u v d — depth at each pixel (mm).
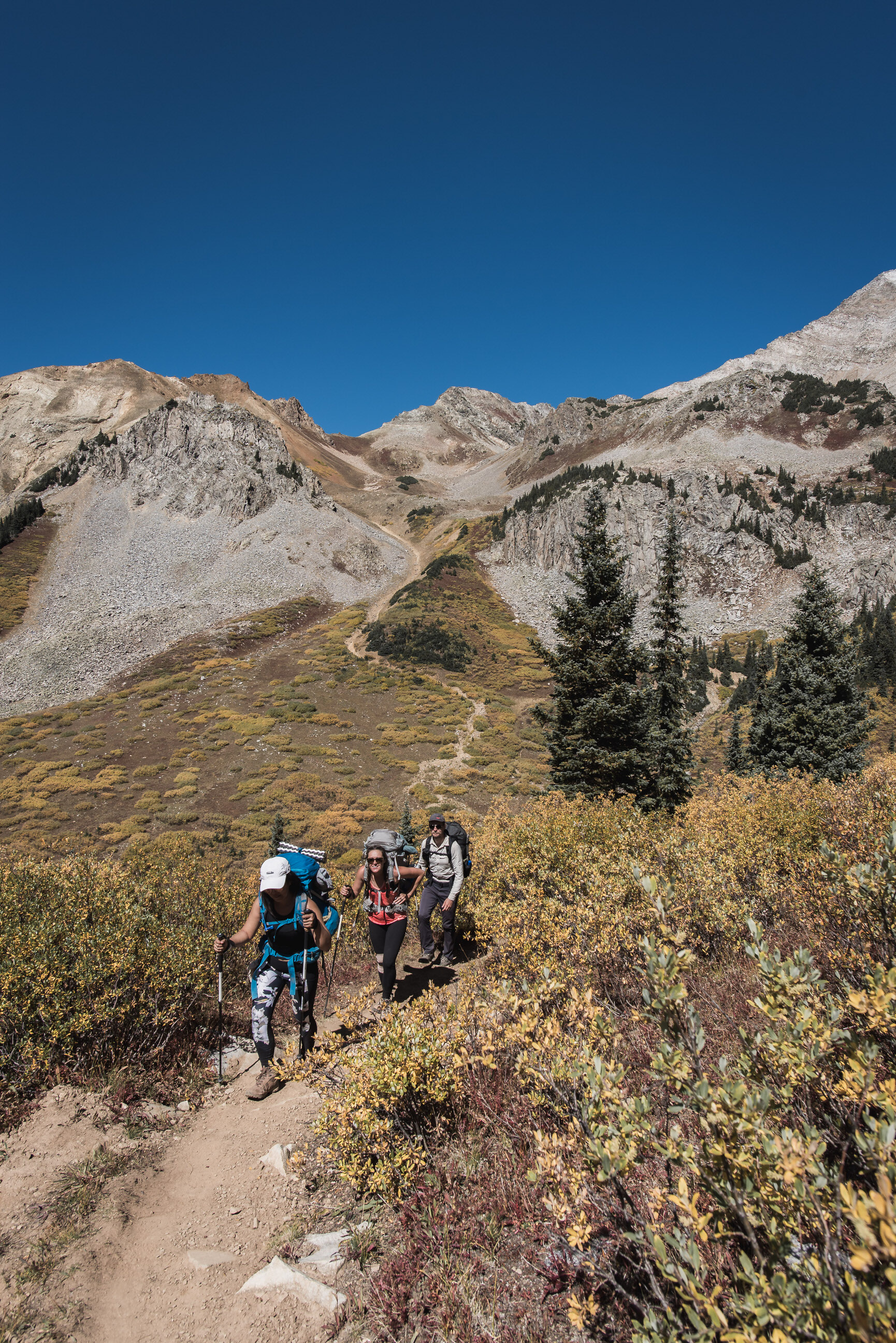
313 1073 3504
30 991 4277
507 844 7754
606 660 17266
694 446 153125
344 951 7832
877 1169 1572
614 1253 2076
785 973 2115
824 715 21531
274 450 123375
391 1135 2969
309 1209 2980
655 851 6457
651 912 4473
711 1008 3602
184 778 43000
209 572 96062
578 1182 2076
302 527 110000
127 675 67938
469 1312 2148
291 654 72000
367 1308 2299
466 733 53656
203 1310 2404
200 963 5195
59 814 38188
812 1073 1933
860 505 108312
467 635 79625
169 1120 4012
